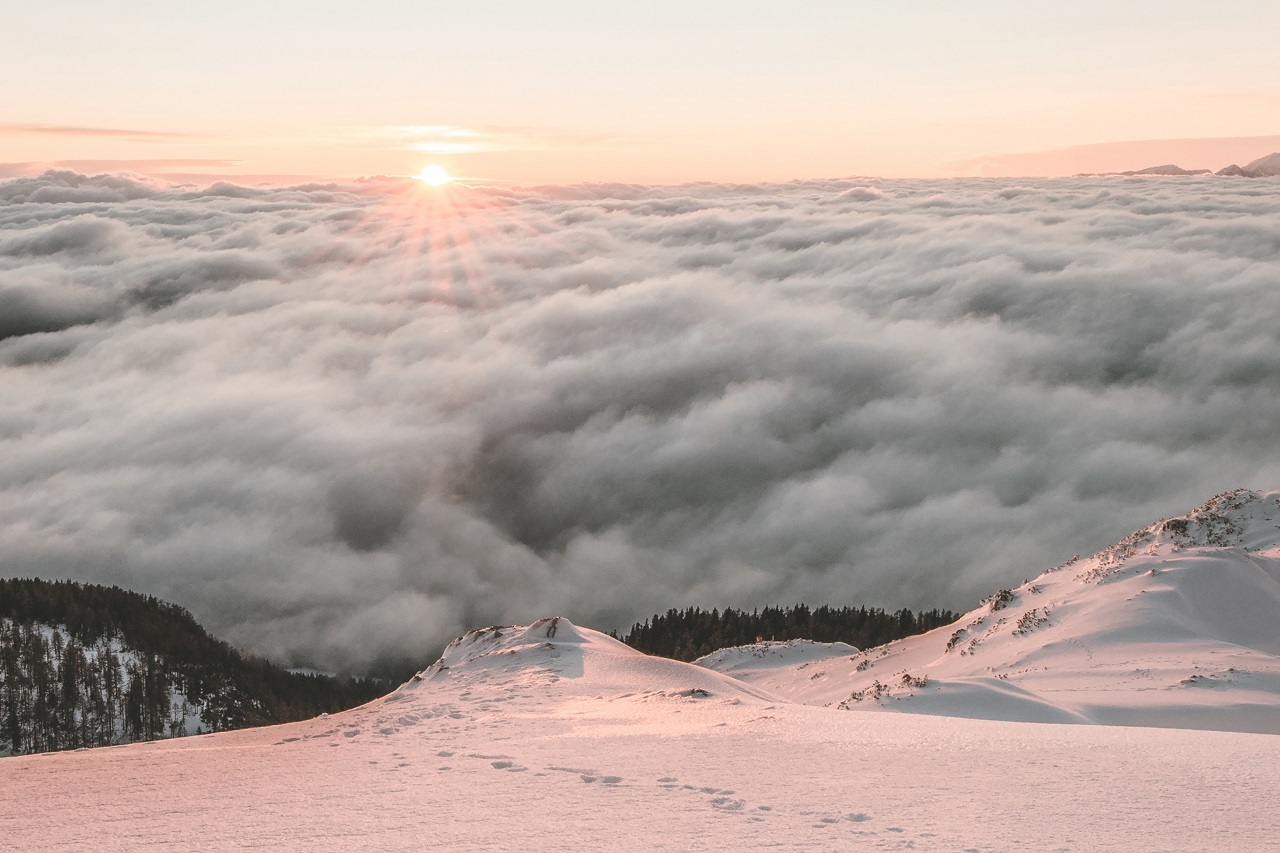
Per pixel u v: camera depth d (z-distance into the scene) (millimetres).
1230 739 13883
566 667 29234
